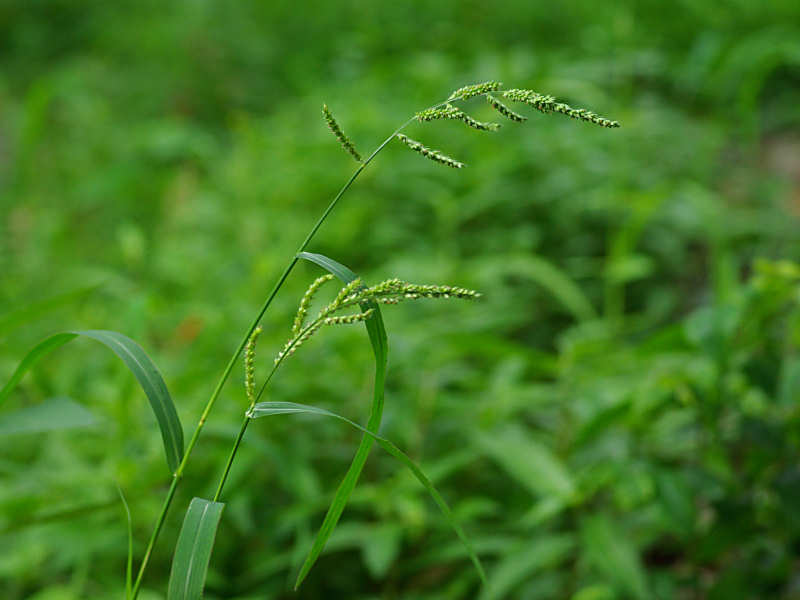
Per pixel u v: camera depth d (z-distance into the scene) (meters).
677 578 2.35
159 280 4.31
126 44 8.00
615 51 5.37
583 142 4.62
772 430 2.19
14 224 4.61
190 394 2.80
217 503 1.24
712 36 4.90
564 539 2.20
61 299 2.05
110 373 3.02
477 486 2.75
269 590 2.50
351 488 1.33
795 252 4.08
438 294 1.18
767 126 6.04
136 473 2.37
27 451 2.92
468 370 3.08
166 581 2.44
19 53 8.88
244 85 7.29
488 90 1.16
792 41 4.75
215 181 5.37
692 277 4.29
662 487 2.13
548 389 2.98
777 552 2.25
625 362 2.88
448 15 7.61
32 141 4.76
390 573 2.54
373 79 5.74
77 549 2.31
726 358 2.20
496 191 4.43
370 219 4.40
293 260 1.26
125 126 6.84
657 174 4.77
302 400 2.75
